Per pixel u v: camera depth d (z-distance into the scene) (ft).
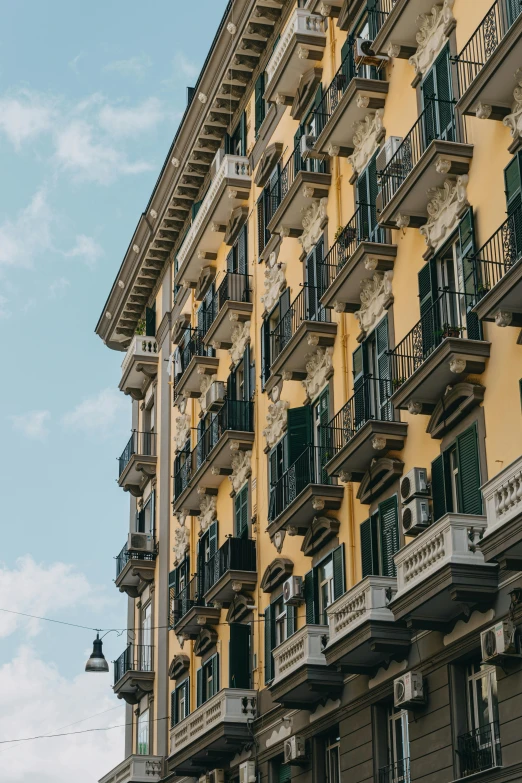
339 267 92.89
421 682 72.13
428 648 72.59
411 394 74.79
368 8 93.09
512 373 68.08
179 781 125.18
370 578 75.51
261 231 115.44
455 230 76.28
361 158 93.35
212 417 124.26
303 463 95.61
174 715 129.08
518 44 66.39
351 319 92.58
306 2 108.47
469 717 68.74
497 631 63.00
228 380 120.67
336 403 93.25
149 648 144.05
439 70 81.35
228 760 107.96
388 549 80.28
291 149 109.81
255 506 110.22
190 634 121.29
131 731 150.92
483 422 70.18
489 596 65.67
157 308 158.81
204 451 123.85
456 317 75.92
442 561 65.92
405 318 82.69
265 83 120.78
